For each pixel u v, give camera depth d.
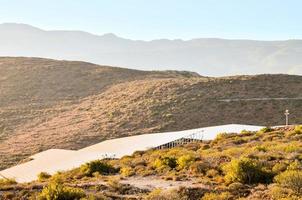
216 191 18.80
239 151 29.44
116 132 73.50
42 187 20.61
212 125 73.19
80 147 66.69
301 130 38.69
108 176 25.86
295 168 21.03
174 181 22.17
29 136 77.38
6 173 38.34
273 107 79.75
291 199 16.22
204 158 26.98
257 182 20.17
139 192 19.94
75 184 22.34
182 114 79.31
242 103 82.75
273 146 30.61
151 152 37.28
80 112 93.25
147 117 79.75
